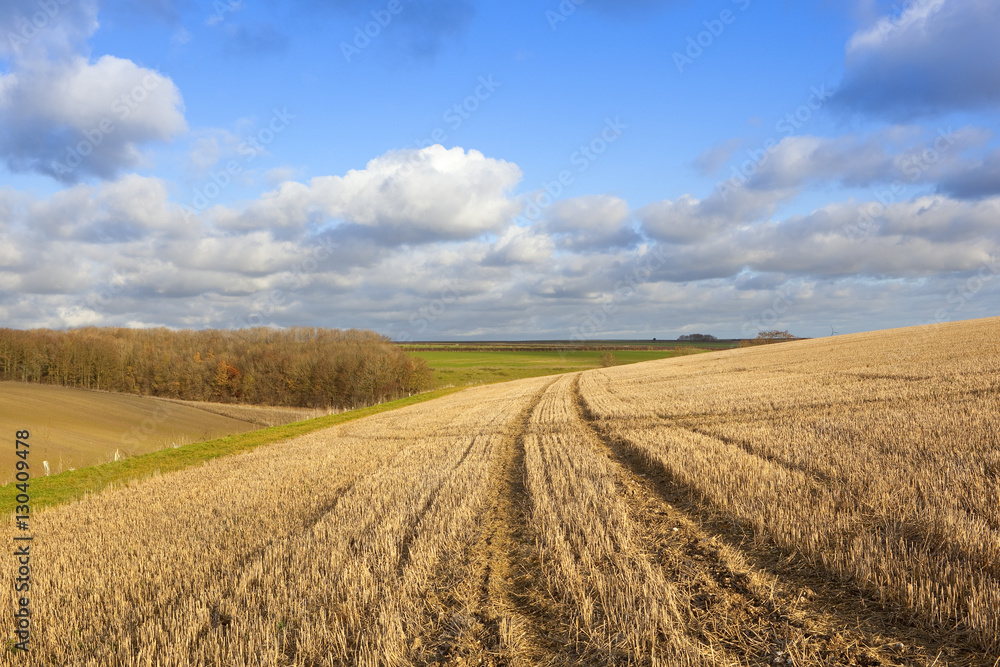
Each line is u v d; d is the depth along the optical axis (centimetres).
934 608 487
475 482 1270
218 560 828
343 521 985
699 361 5725
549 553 759
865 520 723
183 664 528
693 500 959
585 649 515
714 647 489
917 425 1246
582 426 2120
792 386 2469
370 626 582
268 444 2455
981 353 2830
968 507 705
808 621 514
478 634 569
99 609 685
